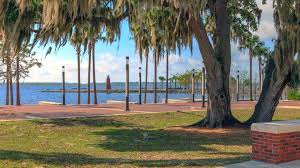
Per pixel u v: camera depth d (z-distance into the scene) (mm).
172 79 132375
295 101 50219
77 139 17812
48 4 14406
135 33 21266
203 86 35812
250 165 10414
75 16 15086
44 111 27969
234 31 23250
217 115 20219
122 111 28656
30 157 12281
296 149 10969
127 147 15234
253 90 64438
